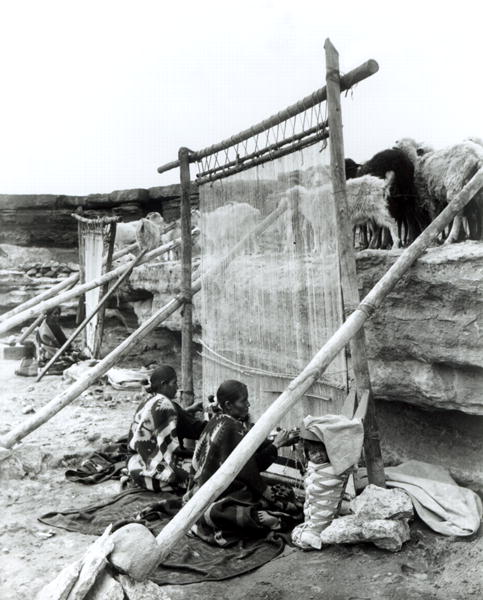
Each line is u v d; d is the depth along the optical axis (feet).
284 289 14.38
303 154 13.58
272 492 12.84
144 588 8.73
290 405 10.80
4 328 26.30
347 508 11.84
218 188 16.99
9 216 57.72
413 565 10.10
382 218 14.67
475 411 12.13
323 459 11.37
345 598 9.27
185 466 15.87
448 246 12.64
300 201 13.76
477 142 13.04
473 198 12.90
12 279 51.44
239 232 16.06
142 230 28.07
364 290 14.08
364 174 15.33
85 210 57.72
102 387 27.78
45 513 13.03
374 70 11.57
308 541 10.91
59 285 34.96
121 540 8.80
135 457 14.37
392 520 10.71
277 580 9.95
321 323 13.28
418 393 13.11
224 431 12.05
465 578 9.56
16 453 16.65
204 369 18.02
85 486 15.24
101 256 31.86
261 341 15.33
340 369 12.50
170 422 14.19
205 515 11.45
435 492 11.60
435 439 13.57
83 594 8.32
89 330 34.17
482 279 11.28
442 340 12.21
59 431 20.33
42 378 31.09
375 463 11.84
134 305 35.29
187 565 10.38
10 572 10.26
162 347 33.45
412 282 12.61
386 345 13.46
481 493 12.52
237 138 15.75
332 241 12.81
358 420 11.14
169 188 52.60
